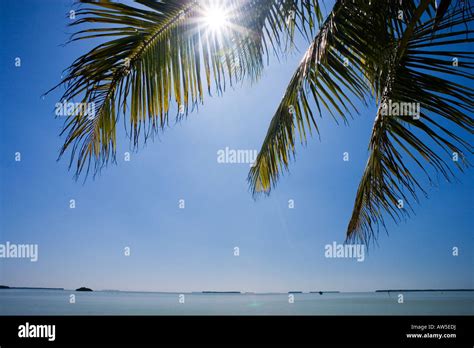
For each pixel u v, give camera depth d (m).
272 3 2.29
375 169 2.55
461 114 2.33
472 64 2.21
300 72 2.73
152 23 1.83
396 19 2.36
